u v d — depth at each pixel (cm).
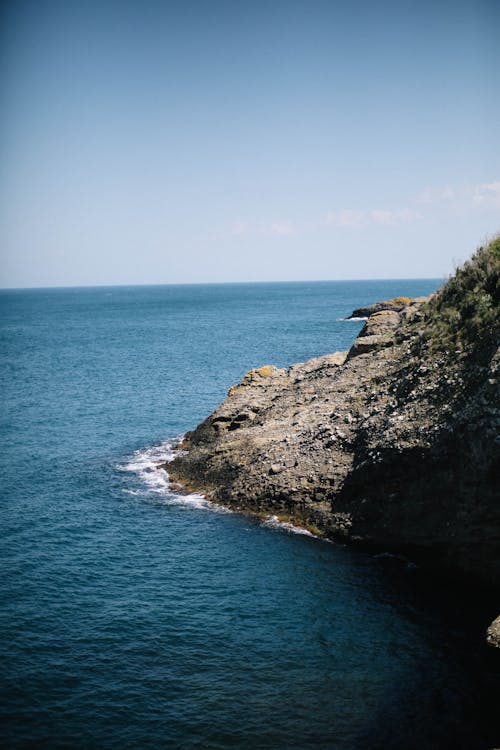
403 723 1467
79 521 2827
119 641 1831
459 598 2094
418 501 2353
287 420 3466
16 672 1672
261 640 1830
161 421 5003
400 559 2391
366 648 1784
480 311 2584
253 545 2528
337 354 4341
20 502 3092
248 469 3078
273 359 8556
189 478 3406
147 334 13562
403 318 4197
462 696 1566
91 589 2169
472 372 2375
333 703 1541
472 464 2153
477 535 2167
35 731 1446
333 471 2744
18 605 2052
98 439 4419
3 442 4331
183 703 1548
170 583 2209
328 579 2230
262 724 1469
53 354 9881
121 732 1445
